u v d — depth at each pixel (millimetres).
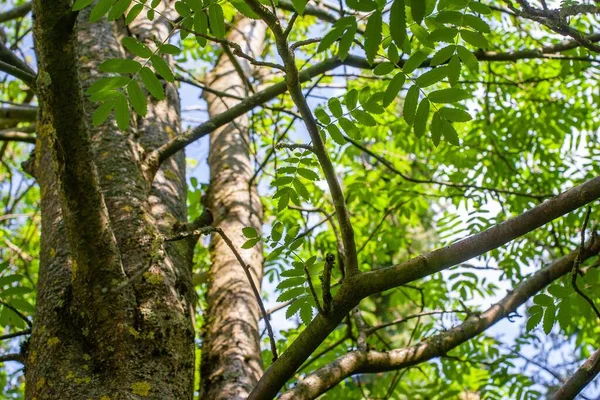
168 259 2572
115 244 2221
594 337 4406
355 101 2176
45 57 1917
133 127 3182
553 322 2369
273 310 3877
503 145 5227
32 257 5938
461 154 5066
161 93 2025
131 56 3771
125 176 2768
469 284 4547
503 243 1821
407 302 5801
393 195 5090
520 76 5461
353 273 1875
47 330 2230
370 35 1564
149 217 2676
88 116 2994
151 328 2260
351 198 5445
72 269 2238
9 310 2639
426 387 4574
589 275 2746
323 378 2484
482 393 4309
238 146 5008
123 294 2242
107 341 2176
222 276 3875
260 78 6332
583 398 3133
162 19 4238
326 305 1871
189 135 3105
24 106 4461
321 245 5520
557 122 4996
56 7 1849
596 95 5148
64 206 2121
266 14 1645
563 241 5012
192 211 5656
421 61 1884
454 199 5160
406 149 5422
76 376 2104
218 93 4141
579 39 2174
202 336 3613
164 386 2158
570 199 1810
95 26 3635
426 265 1810
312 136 1859
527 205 5004
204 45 1990
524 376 4172
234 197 4441
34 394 2107
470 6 1801
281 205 2449
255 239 2201
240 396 3121
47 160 3055
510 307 3191
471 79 5047
